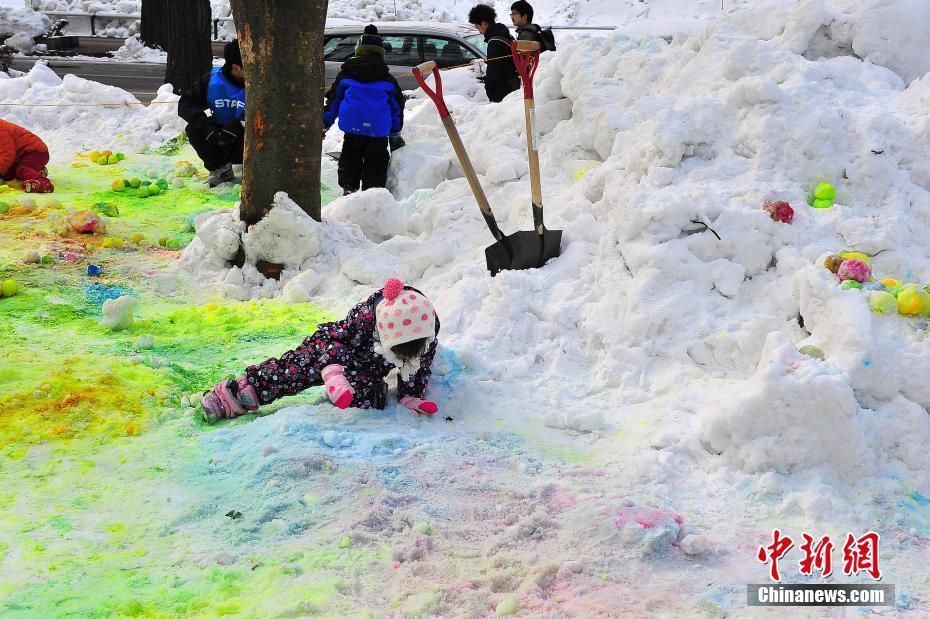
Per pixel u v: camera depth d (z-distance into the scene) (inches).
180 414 180.2
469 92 488.7
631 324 198.8
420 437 171.6
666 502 150.4
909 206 218.7
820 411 153.7
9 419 171.0
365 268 255.8
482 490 153.3
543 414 182.5
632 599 125.3
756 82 234.2
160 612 120.5
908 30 276.2
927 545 138.4
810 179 223.8
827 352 172.7
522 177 296.5
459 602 124.8
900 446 159.0
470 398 186.2
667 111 240.8
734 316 198.2
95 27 967.0
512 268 232.4
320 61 260.8
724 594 126.6
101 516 144.4
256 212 263.4
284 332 225.9
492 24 420.5
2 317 223.8
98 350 206.4
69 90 454.3
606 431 175.8
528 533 141.2
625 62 299.0
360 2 1037.2
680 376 189.2
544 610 122.6
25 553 133.4
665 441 166.2
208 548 136.4
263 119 258.4
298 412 177.9
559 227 240.5
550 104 318.7
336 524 142.9
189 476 157.2
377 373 180.5
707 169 230.7
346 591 126.6
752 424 157.9
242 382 178.5
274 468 156.6
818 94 239.3
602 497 151.1
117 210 323.0
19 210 313.0
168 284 258.5
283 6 250.1
